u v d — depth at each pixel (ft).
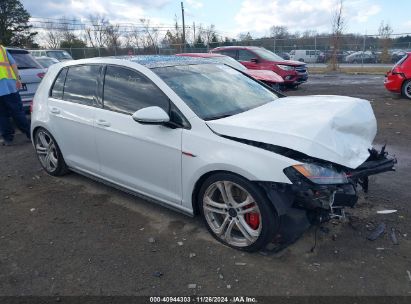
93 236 11.72
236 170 9.74
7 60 21.17
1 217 13.17
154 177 12.07
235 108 12.05
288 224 9.70
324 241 10.90
